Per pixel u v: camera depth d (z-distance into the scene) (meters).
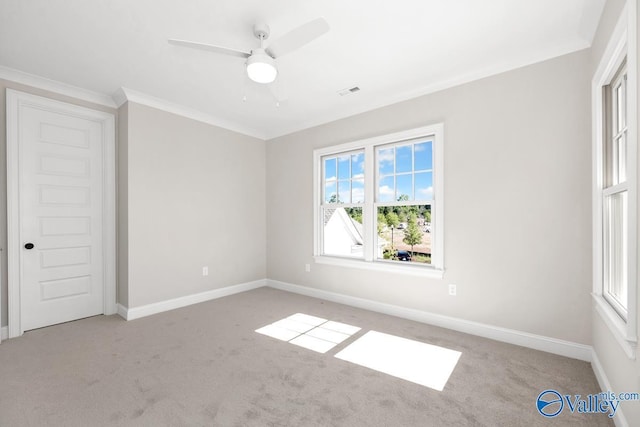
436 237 2.99
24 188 2.81
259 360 2.28
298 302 3.80
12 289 2.70
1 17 1.97
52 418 1.62
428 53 2.45
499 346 2.50
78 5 1.87
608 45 1.70
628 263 1.37
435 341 2.61
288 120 4.11
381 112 3.41
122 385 1.93
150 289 3.35
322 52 2.43
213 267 3.99
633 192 1.37
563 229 2.34
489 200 2.68
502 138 2.62
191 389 1.89
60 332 2.80
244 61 2.55
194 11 1.94
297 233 4.30
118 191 3.36
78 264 3.15
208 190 3.94
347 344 2.56
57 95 2.97
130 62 2.58
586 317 2.25
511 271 2.57
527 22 2.06
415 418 1.63
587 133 2.25
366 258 3.53
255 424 1.58
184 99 3.39
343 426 1.57
